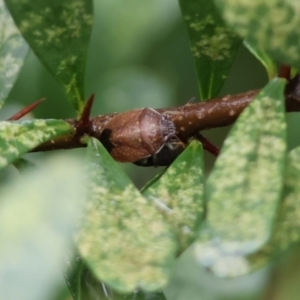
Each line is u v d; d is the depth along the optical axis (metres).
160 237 0.17
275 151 0.17
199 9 0.19
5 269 0.16
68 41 0.19
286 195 0.17
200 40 0.19
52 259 0.16
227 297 0.24
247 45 0.19
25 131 0.18
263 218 0.17
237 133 0.17
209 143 0.19
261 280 0.24
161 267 0.17
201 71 0.19
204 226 0.17
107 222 0.17
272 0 0.16
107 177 0.18
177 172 0.18
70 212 0.16
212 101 0.19
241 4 0.16
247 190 0.17
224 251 0.17
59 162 0.16
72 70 0.19
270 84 0.18
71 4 0.18
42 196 0.16
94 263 0.17
